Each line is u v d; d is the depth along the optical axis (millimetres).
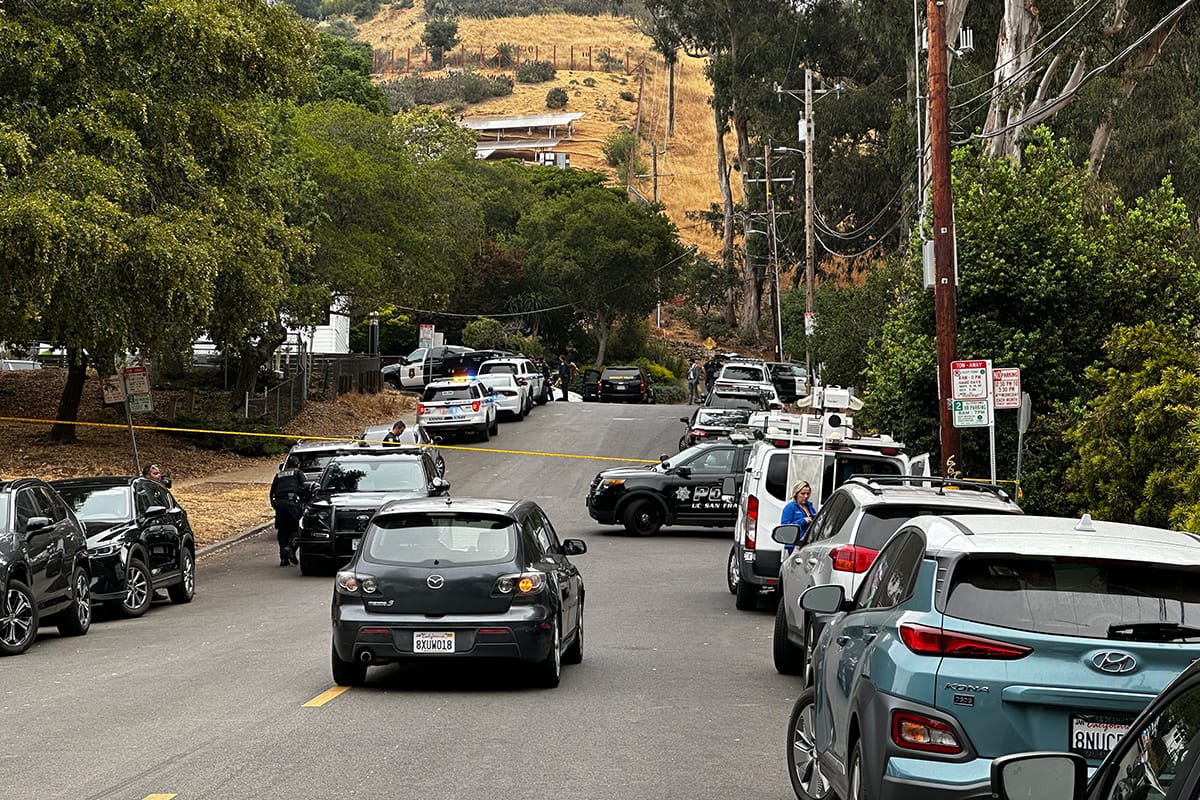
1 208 21984
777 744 10148
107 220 23391
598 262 79500
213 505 32562
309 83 32219
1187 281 25859
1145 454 18156
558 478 38219
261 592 21344
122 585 18531
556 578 12797
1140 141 44219
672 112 163375
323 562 23656
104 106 25016
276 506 24781
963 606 6355
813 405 22484
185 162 26625
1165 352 18844
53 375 49344
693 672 13641
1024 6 38844
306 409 50219
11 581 15320
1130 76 39156
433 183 69250
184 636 16516
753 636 16438
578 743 10078
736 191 147000
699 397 68375
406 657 12078
